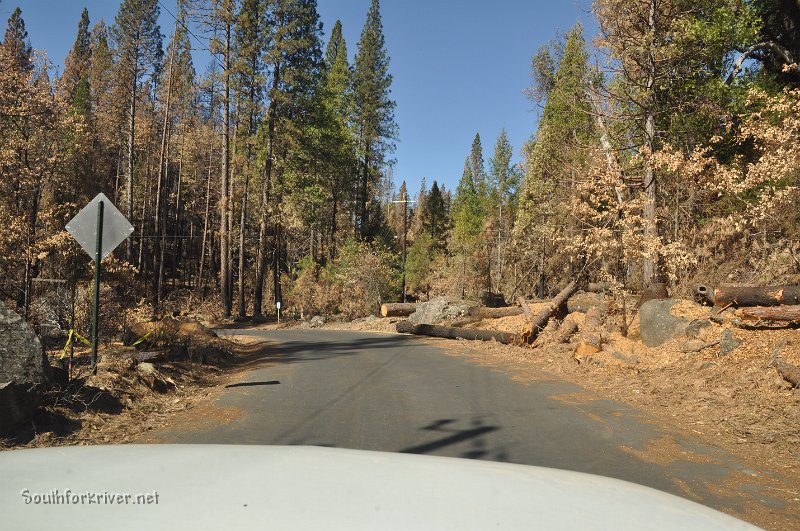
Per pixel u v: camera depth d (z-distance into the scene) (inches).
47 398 266.2
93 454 66.6
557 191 1098.1
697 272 613.3
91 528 41.1
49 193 811.4
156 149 2220.7
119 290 708.0
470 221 2566.4
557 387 388.5
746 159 693.9
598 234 617.9
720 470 212.2
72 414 268.1
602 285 839.1
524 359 539.2
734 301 454.3
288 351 640.4
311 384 400.8
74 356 403.9
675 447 243.0
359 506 47.8
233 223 2124.8
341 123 2144.4
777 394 308.2
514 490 55.9
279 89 1595.7
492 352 603.8
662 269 636.7
